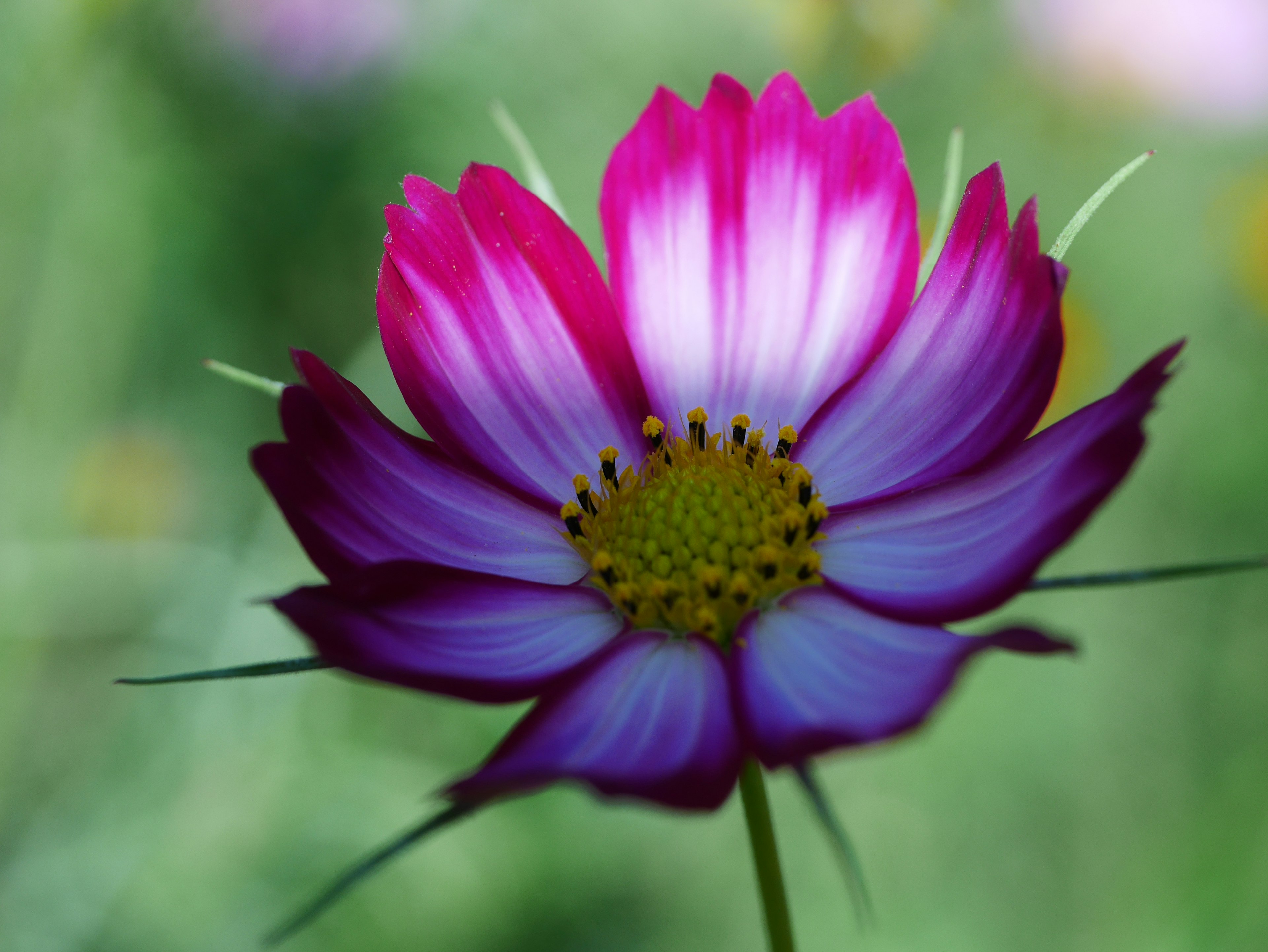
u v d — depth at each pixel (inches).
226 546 12.4
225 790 11.2
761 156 7.9
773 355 7.9
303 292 14.3
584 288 7.9
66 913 10.8
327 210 14.3
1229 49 12.6
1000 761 11.0
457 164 14.5
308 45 14.0
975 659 6.6
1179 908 10.2
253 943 10.7
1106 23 12.7
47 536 11.9
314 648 6.9
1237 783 10.6
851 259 7.9
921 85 13.4
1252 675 11.1
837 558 7.5
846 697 7.0
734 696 7.2
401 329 7.7
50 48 11.2
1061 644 6.5
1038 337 7.3
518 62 14.9
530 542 7.7
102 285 12.7
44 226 12.0
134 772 11.3
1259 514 11.7
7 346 12.2
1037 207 7.4
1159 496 12.1
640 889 11.0
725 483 7.6
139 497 11.7
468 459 7.7
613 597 7.5
